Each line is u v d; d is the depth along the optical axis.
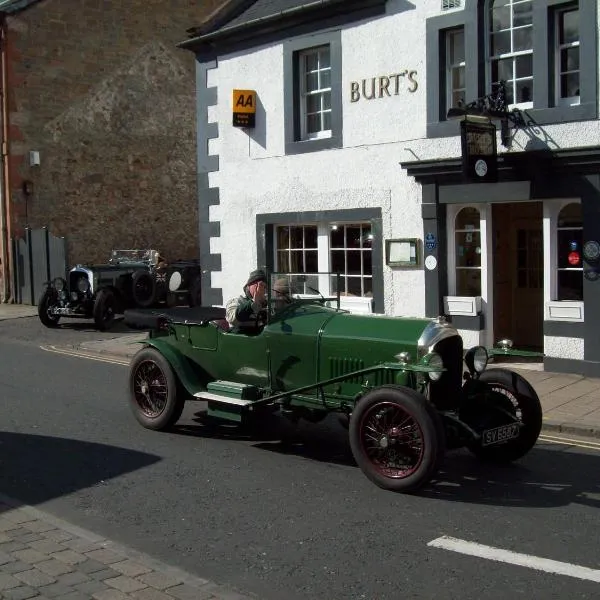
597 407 8.85
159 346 8.24
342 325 7.07
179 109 23.95
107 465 7.04
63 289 17.20
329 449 7.64
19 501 6.02
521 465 7.04
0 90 20.80
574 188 10.40
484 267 11.58
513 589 4.48
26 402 9.72
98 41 22.25
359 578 4.64
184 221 24.17
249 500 6.08
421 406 5.97
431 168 11.59
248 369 7.70
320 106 13.49
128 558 4.75
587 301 10.42
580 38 10.33
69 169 21.84
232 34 14.18
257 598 4.38
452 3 11.45
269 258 14.13
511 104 11.16
